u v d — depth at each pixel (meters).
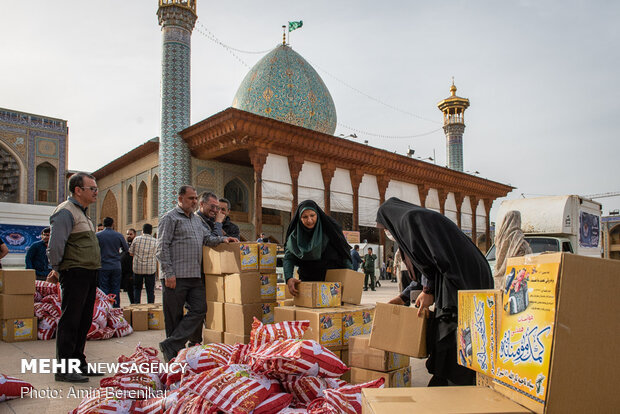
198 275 4.32
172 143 18.11
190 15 18.73
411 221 2.84
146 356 2.77
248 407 2.03
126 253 9.36
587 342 1.43
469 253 2.78
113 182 25.22
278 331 2.53
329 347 3.25
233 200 22.34
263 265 4.30
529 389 1.51
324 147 19.48
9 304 5.34
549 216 9.23
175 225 4.31
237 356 2.50
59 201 20.78
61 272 3.67
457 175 26.88
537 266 1.58
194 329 4.25
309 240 4.11
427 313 2.79
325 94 23.11
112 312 5.83
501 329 1.75
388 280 22.19
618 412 1.41
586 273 1.46
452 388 1.80
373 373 2.90
